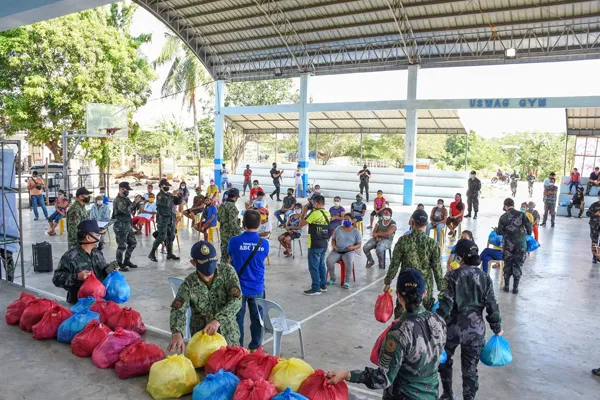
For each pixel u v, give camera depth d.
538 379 4.86
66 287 5.18
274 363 3.52
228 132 35.19
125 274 8.83
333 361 5.22
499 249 8.85
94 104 19.92
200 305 3.76
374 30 19.64
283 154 39.66
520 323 6.53
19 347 4.29
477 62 18.73
